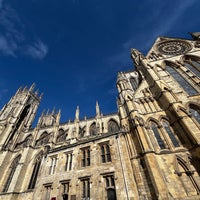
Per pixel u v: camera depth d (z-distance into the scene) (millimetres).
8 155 55625
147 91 33781
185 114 24188
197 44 40688
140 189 20516
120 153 25938
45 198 25422
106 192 22531
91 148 29234
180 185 18922
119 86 40125
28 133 71000
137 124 26016
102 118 63469
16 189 41875
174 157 21516
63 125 67750
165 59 40281
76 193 23516
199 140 20609
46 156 33125
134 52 50938
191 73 34125
